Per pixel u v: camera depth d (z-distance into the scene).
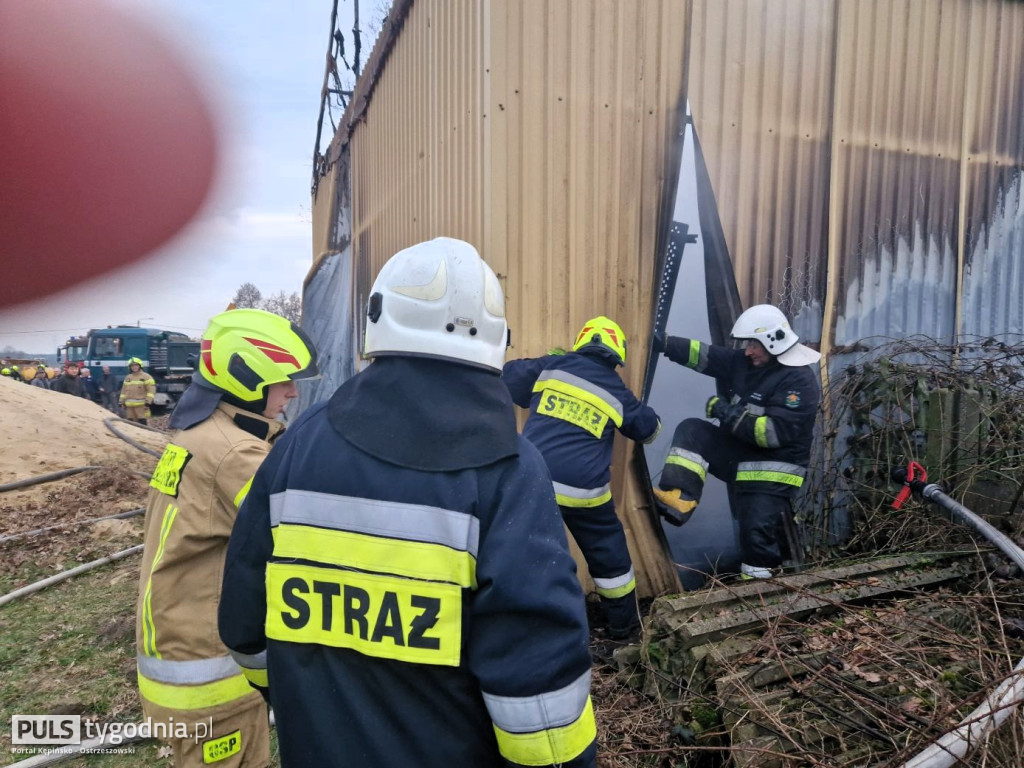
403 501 1.13
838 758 2.16
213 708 1.88
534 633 1.09
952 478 3.94
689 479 3.86
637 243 3.86
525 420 3.78
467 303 1.22
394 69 5.39
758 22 4.10
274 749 2.80
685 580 4.27
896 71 4.56
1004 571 3.25
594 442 3.36
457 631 1.11
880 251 4.62
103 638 3.83
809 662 2.54
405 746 1.12
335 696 1.15
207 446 1.86
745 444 3.94
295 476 1.21
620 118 3.76
